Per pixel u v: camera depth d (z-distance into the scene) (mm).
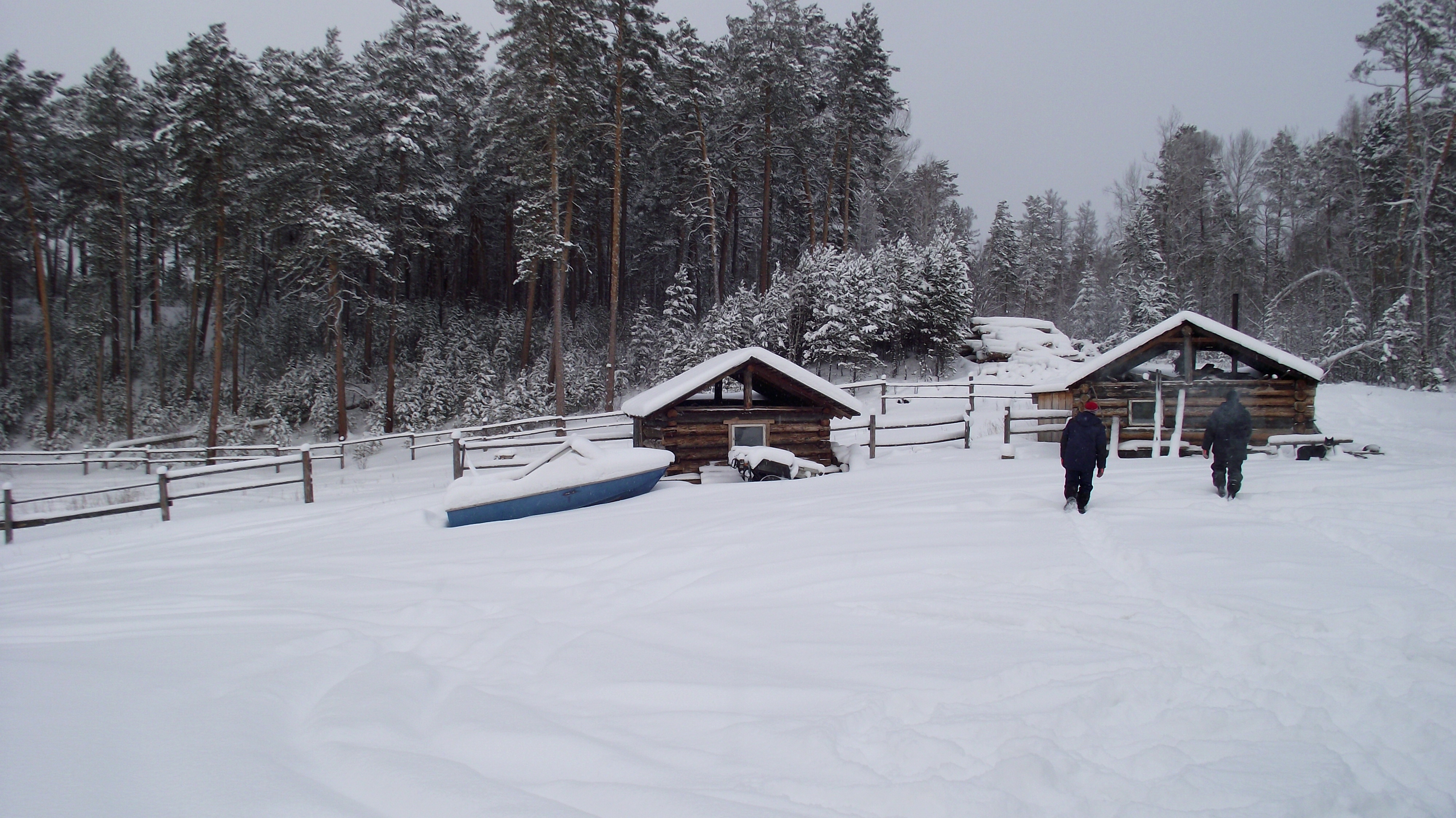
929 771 3096
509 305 41062
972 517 8547
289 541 10320
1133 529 7590
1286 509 8258
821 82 41094
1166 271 43031
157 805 2582
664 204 41625
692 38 34844
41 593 7211
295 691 4039
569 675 4473
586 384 31734
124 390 36844
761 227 47375
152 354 39844
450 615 5984
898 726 3533
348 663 4676
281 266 29781
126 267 34469
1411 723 3377
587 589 6676
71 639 5043
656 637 5152
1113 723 3488
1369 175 37219
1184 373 16844
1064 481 11352
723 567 7035
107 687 3756
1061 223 75188
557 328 27953
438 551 8828
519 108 27469
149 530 11945
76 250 50438
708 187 36312
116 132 34812
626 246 46406
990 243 53719
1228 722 3443
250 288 37531
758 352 15672
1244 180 46219
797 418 16453
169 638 4938
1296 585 5574
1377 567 6020
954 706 3730
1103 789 2902
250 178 28453
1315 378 16016
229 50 27266
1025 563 6492
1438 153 33781
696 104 34938
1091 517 8273
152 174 36406
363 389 34969
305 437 32125
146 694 3688
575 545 8633
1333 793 2814
